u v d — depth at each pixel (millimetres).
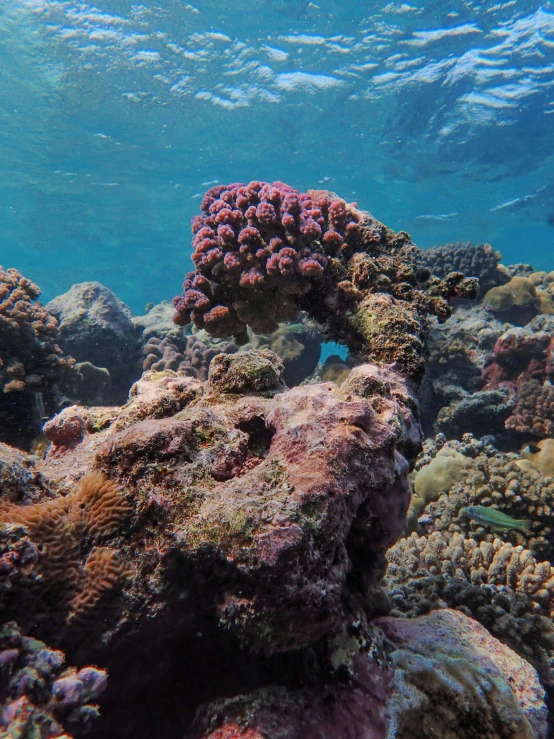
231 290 4109
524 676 2271
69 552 1806
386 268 4074
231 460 2193
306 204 4340
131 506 1915
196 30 16750
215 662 1979
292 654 1836
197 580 1813
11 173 25484
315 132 21000
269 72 18250
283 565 1618
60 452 3270
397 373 3328
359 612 2021
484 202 26062
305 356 9633
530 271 11414
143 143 22578
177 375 3723
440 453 5996
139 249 36500
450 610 2686
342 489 1913
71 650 1729
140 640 1834
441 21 15938
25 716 1320
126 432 2100
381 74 17875
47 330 5484
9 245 35625
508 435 7148
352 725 1723
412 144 21062
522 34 16094
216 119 20656
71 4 15828
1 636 1487
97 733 1907
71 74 18359
